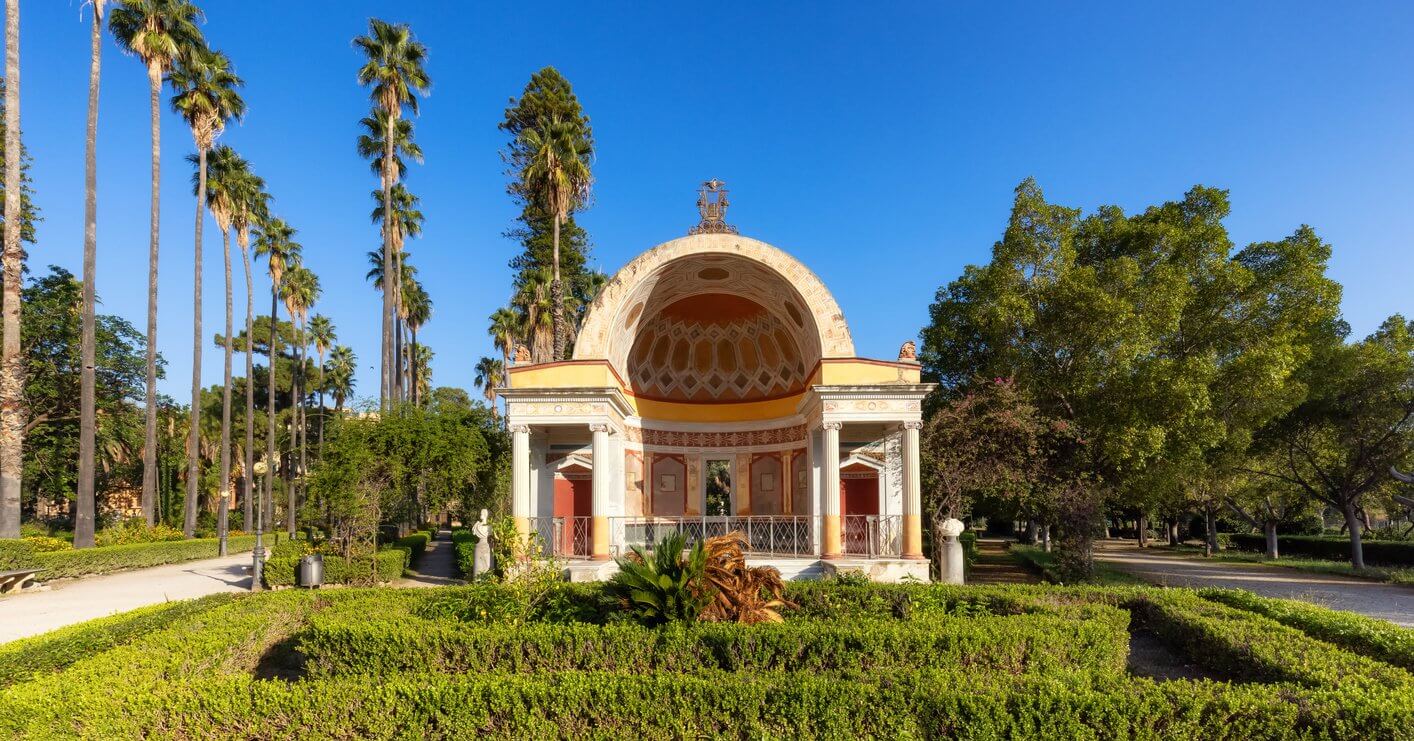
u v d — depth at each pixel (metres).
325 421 57.06
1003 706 5.92
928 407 25.14
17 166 24.19
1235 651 8.75
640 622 8.91
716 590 9.11
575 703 6.24
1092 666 8.06
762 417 23.95
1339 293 21.64
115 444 38.84
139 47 30.97
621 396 19.75
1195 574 25.81
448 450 21.91
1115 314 20.19
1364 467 28.75
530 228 40.12
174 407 50.06
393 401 31.45
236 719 6.00
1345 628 9.38
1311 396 26.78
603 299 19.48
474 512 27.19
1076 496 19.50
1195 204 23.48
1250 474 32.28
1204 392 19.53
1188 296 21.61
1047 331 21.92
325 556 20.41
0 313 30.89
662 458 23.80
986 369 23.64
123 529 30.25
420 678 6.57
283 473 61.41
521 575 10.60
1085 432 21.08
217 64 34.56
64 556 22.84
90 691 6.41
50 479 35.59
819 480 20.84
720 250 19.59
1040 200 22.59
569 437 21.61
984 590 11.87
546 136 28.19
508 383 18.89
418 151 35.06
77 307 35.06
